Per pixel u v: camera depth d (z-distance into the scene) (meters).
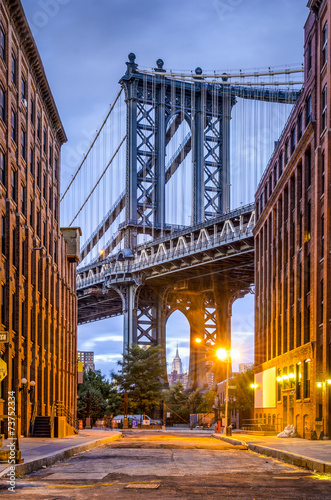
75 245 69.31
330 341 41.09
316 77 46.28
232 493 14.90
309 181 48.78
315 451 26.89
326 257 41.72
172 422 105.69
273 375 58.75
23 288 45.25
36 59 49.53
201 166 148.00
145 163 146.75
